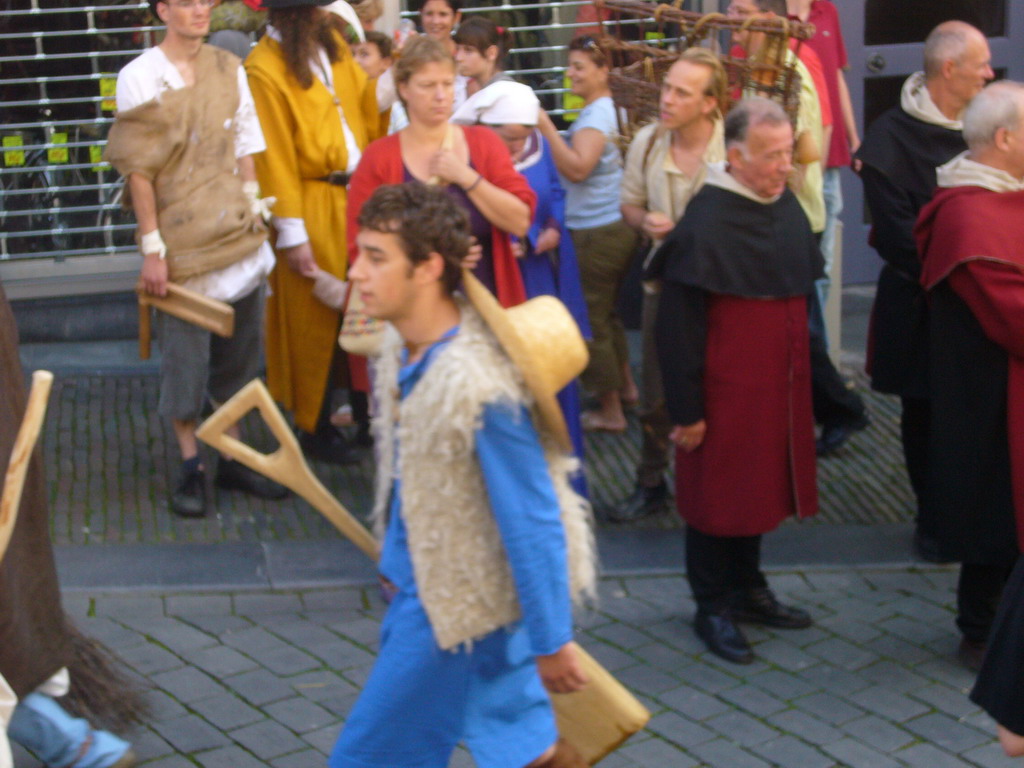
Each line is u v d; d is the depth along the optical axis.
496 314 2.37
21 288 6.95
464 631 2.46
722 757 3.45
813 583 4.52
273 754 3.41
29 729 3.07
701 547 4.01
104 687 3.34
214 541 4.75
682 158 4.40
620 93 4.91
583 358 2.44
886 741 3.54
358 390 5.51
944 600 4.41
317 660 3.91
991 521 3.83
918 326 4.57
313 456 5.61
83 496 5.10
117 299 7.12
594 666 2.72
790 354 3.88
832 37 6.45
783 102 4.63
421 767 2.58
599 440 5.89
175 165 4.76
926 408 4.65
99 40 6.95
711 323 3.84
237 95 4.84
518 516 2.37
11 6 6.79
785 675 3.90
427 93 4.00
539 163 4.59
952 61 4.48
